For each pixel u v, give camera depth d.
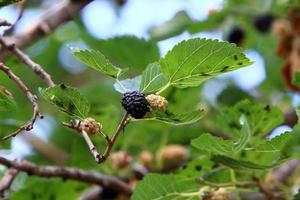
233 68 0.74
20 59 0.84
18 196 1.03
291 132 0.76
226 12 1.23
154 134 1.09
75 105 0.73
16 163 0.93
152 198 0.86
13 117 1.10
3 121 1.10
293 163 1.11
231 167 0.81
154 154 1.09
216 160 0.81
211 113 1.12
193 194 0.86
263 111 0.91
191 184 0.86
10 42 0.84
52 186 1.03
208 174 0.87
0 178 1.06
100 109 0.94
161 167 1.07
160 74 0.75
